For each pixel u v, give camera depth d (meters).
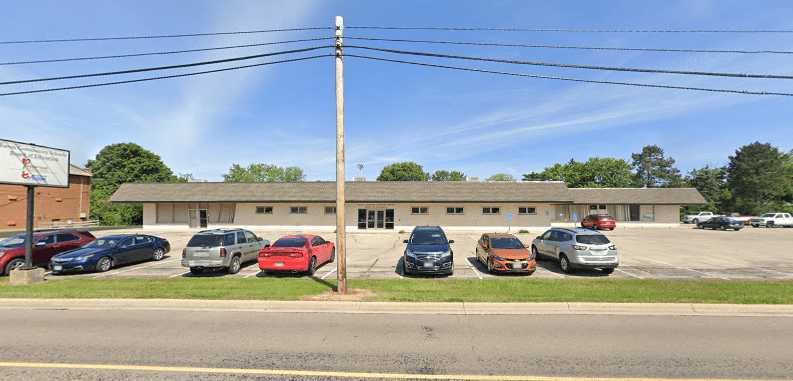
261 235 31.78
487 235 15.68
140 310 8.75
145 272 14.63
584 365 5.52
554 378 5.08
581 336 6.84
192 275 13.84
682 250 20.80
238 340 6.61
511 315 8.27
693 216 49.44
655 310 8.62
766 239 26.62
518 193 34.78
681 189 41.53
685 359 5.74
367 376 5.13
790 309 8.59
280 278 12.64
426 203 33.88
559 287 10.64
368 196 34.38
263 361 5.66
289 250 13.20
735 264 16.00
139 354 5.94
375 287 10.72
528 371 5.31
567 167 74.31
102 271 14.69
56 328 7.34
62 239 16.44
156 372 5.25
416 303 8.95
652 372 5.27
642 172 88.12
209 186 37.28
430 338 6.74
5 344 6.42
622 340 6.61
